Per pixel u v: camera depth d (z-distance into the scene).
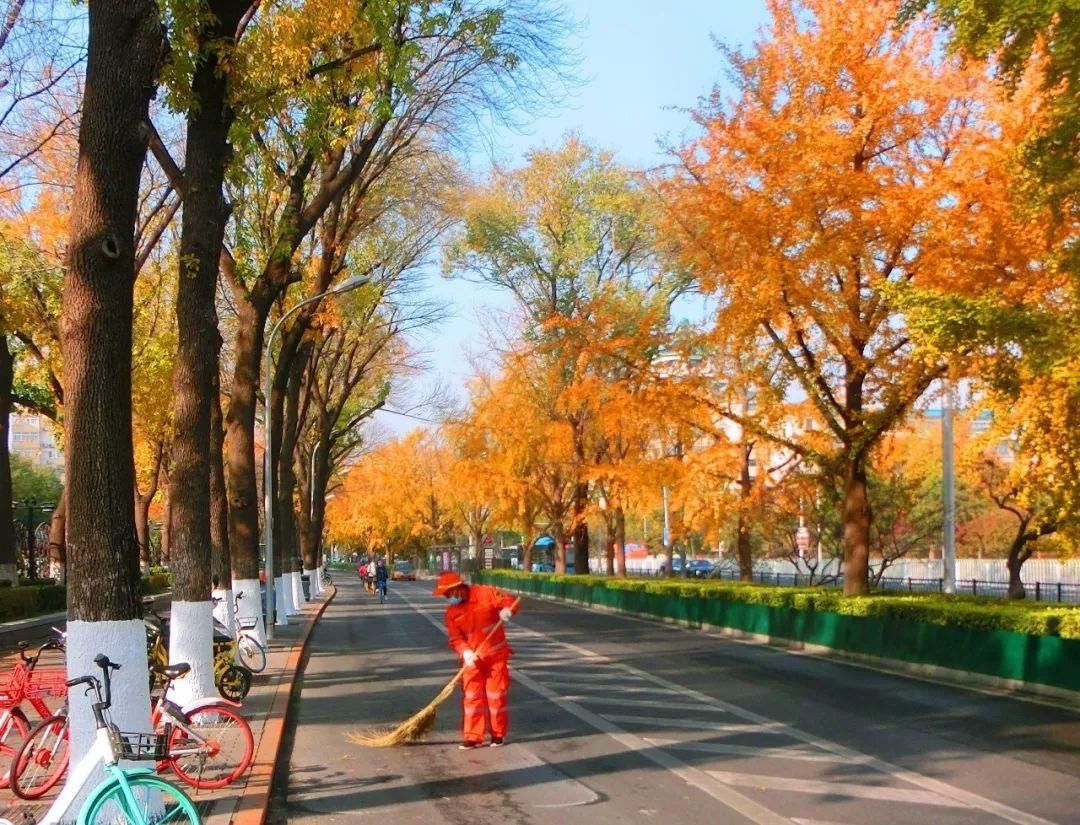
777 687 15.88
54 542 34.16
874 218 18.80
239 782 8.95
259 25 13.42
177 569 12.51
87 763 6.13
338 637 26.53
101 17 7.60
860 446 21.70
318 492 47.56
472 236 39.53
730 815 8.11
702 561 71.50
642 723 12.52
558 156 39.69
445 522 80.12
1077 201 13.34
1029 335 13.25
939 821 7.88
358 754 10.79
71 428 7.38
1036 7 11.02
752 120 20.20
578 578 42.56
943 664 17.28
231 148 12.55
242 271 20.55
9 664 17.22
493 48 15.91
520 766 10.08
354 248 31.41
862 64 19.42
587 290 39.03
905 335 19.83
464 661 11.20
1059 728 12.10
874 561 44.84
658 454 37.28
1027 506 21.20
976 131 18.62
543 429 42.16
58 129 20.25
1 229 23.88
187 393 12.48
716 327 21.52
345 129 16.34
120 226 7.52
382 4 13.64
